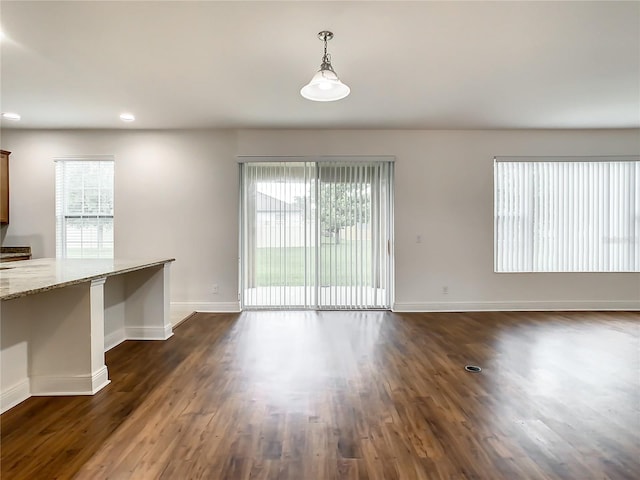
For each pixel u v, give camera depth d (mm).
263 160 5562
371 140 5617
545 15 2637
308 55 3193
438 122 5238
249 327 4719
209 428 2289
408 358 3576
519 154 5652
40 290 2186
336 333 4445
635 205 5699
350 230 5707
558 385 2941
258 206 5691
